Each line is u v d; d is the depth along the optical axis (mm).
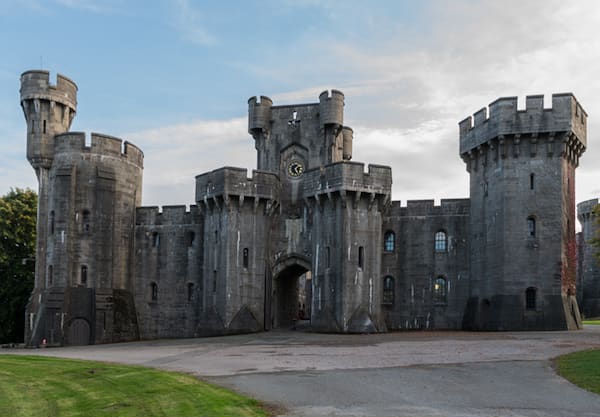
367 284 50312
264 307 55312
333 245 51000
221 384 22984
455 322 53062
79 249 56062
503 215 48969
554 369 24719
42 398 22828
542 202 48312
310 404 18969
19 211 69625
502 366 25703
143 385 23516
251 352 35469
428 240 54750
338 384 22281
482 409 17938
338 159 59906
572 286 49812
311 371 25766
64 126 58906
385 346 36219
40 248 57188
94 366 29875
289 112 59406
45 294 55062
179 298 60094
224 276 53906
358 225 50688
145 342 53156
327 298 50844
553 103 48531
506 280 48219
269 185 55812
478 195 52656
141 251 61531
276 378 24062
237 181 54594
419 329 53719
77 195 56656
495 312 48375
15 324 67875
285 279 61031
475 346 34156
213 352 36625
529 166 48906
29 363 32250
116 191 58656
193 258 60219
